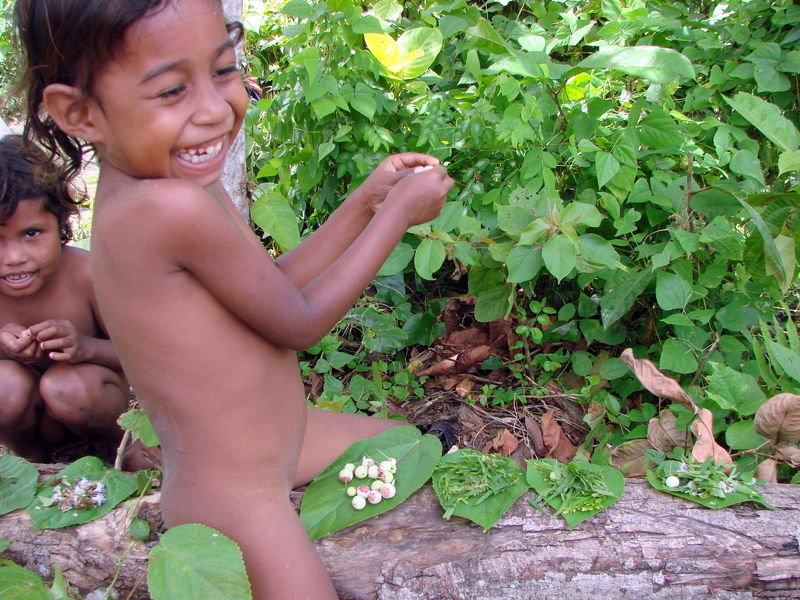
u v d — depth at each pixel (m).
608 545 1.75
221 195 1.76
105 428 2.38
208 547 1.60
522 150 2.76
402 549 1.79
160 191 1.48
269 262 1.61
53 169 1.86
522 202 2.48
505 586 1.72
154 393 1.65
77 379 2.21
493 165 2.87
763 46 2.94
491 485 1.91
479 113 2.67
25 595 1.58
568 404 2.72
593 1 3.19
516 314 2.88
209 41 1.44
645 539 1.76
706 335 2.46
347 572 1.76
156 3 1.36
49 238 2.10
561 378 2.82
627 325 2.82
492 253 2.47
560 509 1.83
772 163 3.05
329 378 2.72
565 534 1.79
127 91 1.42
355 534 1.84
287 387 1.76
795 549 1.72
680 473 1.92
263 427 1.70
